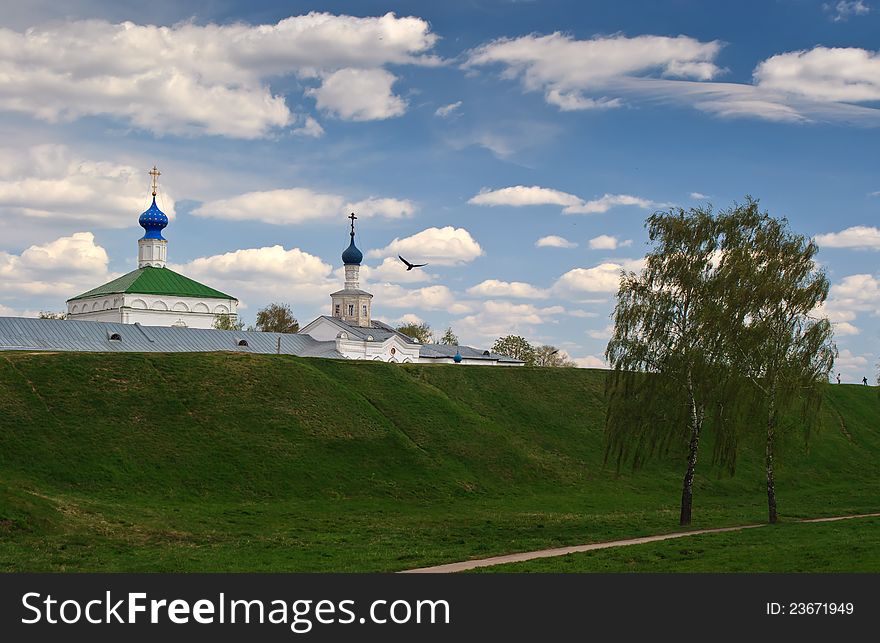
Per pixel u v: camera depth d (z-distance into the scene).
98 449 66.19
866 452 105.75
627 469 88.56
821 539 48.25
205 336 116.19
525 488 78.31
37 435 65.88
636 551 44.72
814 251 61.38
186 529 51.69
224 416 75.25
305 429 76.38
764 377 60.88
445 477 75.12
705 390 59.78
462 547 48.59
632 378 61.44
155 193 155.38
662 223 61.16
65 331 104.25
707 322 59.03
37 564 39.09
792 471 95.12
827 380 61.47
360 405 83.25
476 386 101.12
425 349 164.38
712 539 49.38
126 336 108.00
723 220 61.00
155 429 70.94
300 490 67.88
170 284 147.75
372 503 67.56
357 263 165.75
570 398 104.38
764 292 59.25
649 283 60.97
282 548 46.78
